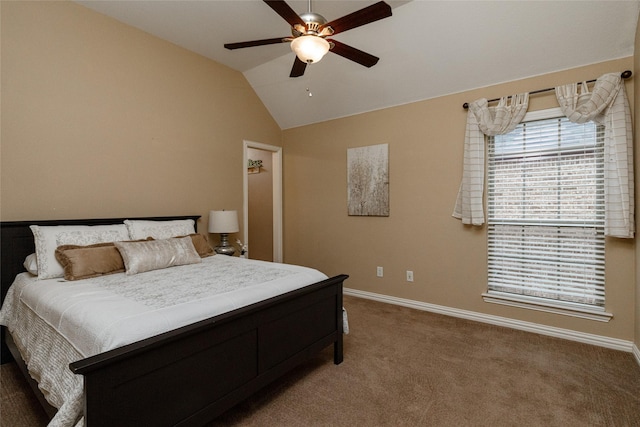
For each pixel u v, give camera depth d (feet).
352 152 13.60
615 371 7.36
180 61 11.64
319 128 14.73
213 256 10.61
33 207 8.33
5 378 7.29
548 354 8.24
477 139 10.21
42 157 8.46
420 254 11.87
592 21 7.87
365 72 11.59
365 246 13.37
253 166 17.75
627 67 8.18
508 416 5.82
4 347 8.02
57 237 7.78
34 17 8.32
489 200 10.44
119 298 5.60
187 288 6.33
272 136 15.61
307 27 6.53
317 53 6.79
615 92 8.00
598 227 8.71
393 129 12.43
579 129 8.91
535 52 8.94
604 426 5.55
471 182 10.30
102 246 8.07
